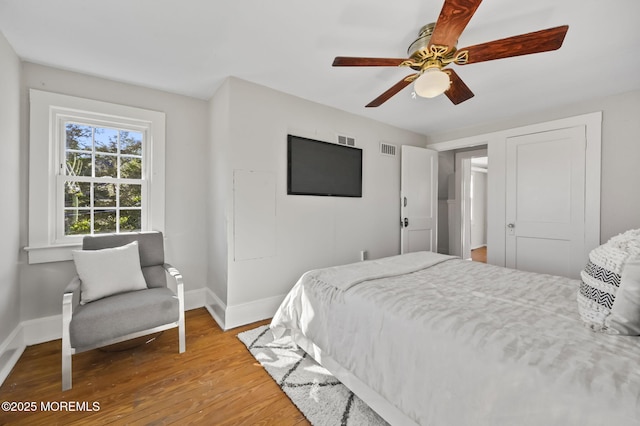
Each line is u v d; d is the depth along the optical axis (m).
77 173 2.33
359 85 2.51
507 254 3.29
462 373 0.97
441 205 5.18
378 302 1.37
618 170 2.56
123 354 1.96
